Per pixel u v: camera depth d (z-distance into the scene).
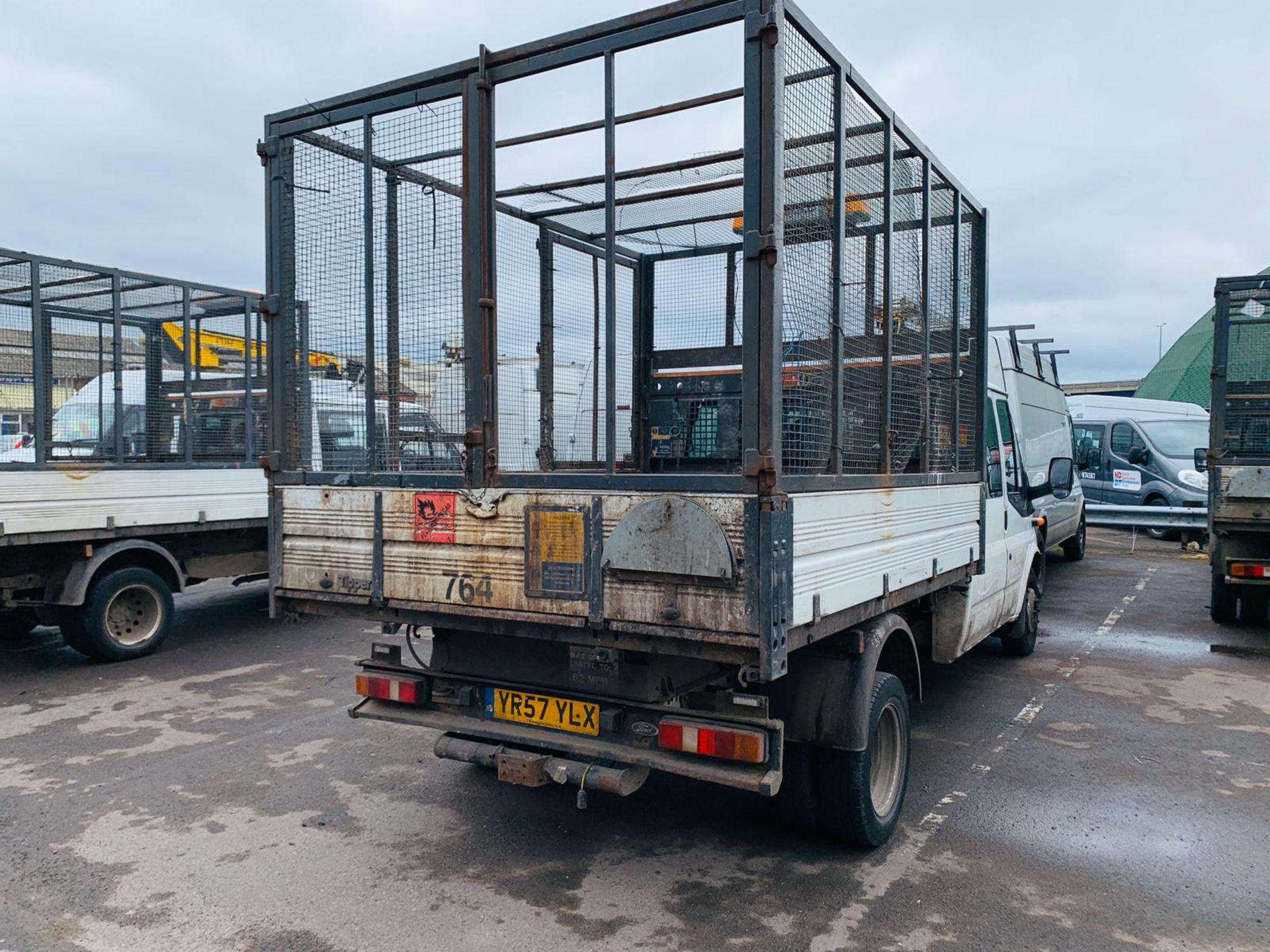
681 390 5.96
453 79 3.67
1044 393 10.29
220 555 8.51
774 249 2.97
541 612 3.45
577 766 3.55
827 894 3.61
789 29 3.16
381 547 3.89
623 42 3.31
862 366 3.90
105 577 7.43
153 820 4.33
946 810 4.48
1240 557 8.80
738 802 4.63
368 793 4.69
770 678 2.94
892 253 4.14
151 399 8.00
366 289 3.94
